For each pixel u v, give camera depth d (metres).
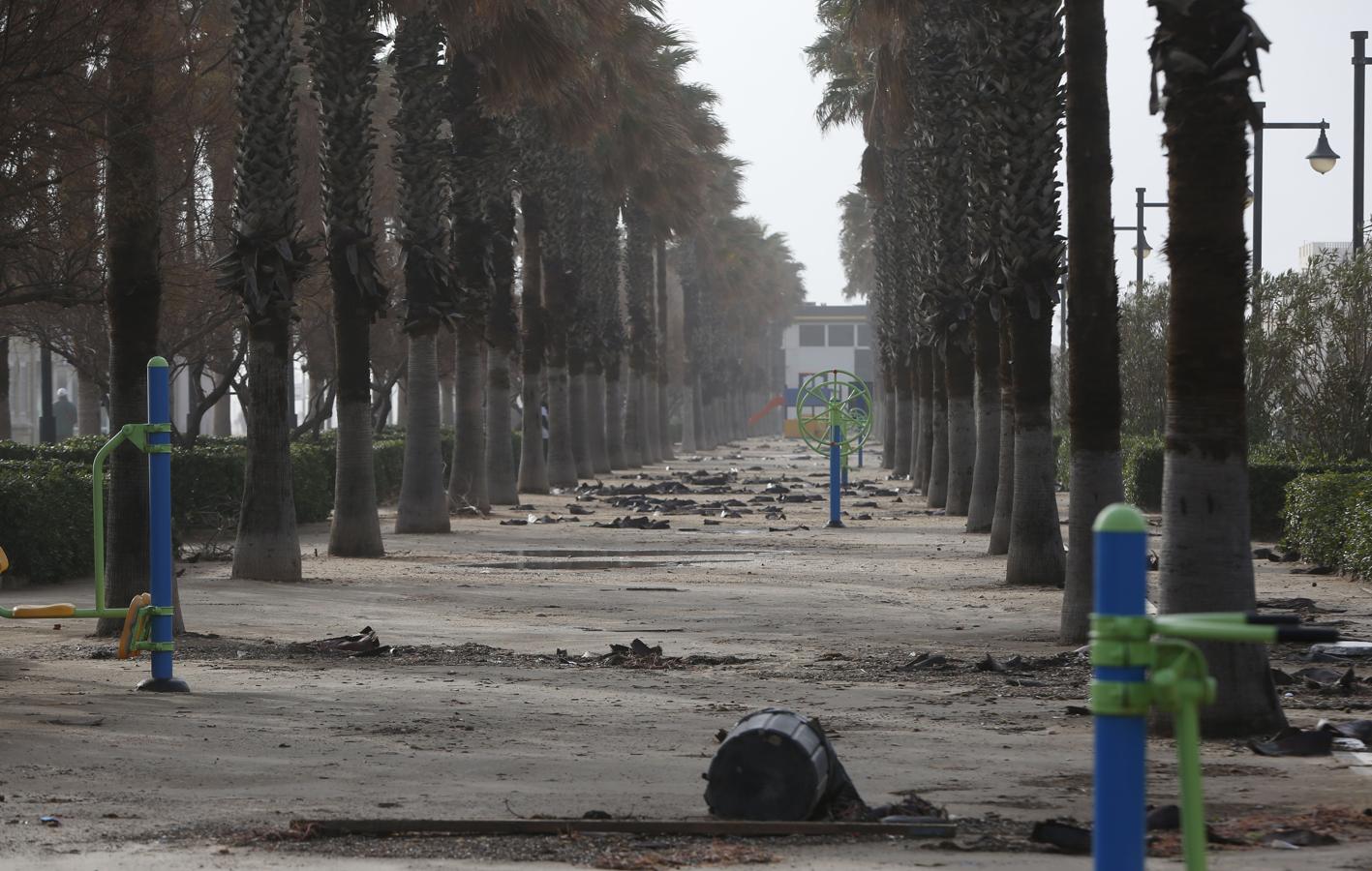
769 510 70.12
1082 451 27.42
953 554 47.66
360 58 45.50
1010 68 37.66
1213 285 18.09
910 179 74.56
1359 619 29.09
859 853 11.55
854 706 20.02
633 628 29.70
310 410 84.81
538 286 85.31
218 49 37.56
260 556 38.97
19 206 26.38
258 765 15.58
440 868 10.96
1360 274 57.25
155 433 21.39
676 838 12.16
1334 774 15.16
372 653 25.47
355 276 46.31
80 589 35.94
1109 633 6.34
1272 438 62.03
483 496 66.75
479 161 60.53
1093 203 27.78
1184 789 6.40
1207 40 18.09
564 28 59.88
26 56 23.59
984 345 53.38
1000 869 10.86
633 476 113.62
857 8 57.03
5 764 15.41
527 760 15.97
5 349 69.88
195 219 47.53
